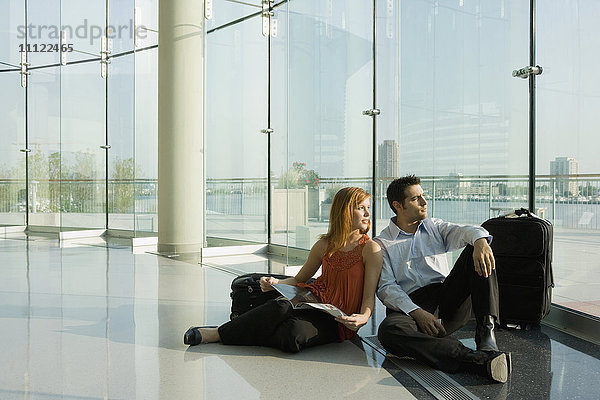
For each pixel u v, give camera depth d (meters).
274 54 6.61
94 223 8.83
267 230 6.68
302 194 5.12
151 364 2.58
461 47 3.92
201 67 6.80
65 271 5.46
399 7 4.57
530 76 3.32
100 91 8.61
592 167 2.91
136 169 7.61
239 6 6.80
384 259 2.90
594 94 2.88
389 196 3.01
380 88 4.73
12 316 3.58
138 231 7.61
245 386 2.29
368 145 4.80
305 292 2.92
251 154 6.71
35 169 9.63
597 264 2.91
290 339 2.72
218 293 4.34
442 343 2.49
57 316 3.58
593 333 2.98
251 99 6.75
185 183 6.75
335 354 2.74
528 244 3.07
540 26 3.25
